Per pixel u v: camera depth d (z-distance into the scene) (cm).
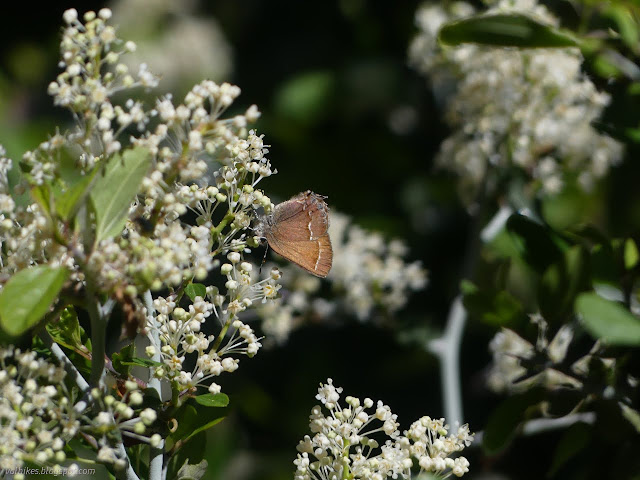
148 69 53
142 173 52
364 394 115
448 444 56
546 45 60
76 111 53
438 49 88
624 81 61
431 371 115
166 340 55
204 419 56
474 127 84
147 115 53
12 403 52
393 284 89
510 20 59
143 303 55
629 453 60
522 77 79
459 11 88
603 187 103
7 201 53
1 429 52
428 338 84
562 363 59
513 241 62
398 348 116
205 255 54
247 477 108
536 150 81
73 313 56
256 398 114
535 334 60
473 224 82
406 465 55
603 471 64
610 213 104
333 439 56
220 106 53
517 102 79
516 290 84
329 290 92
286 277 90
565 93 78
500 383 78
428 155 130
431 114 131
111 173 52
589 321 54
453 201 121
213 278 63
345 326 118
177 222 53
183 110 52
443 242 120
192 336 55
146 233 53
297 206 66
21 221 54
